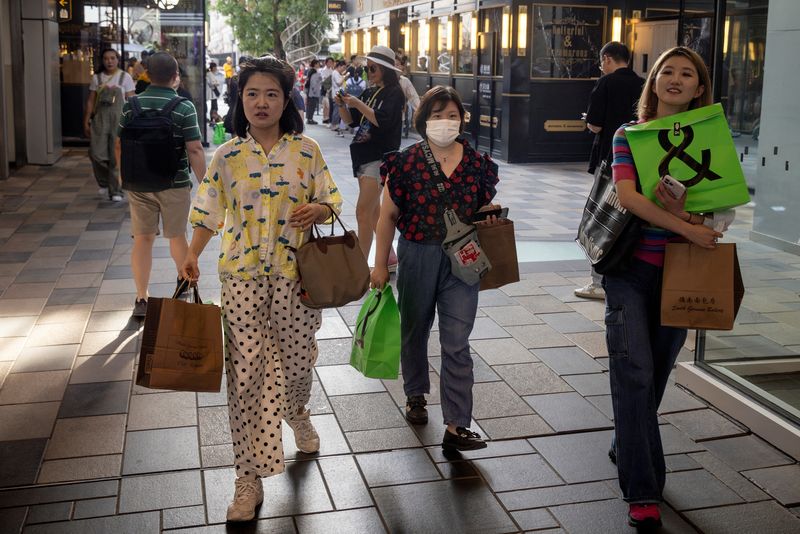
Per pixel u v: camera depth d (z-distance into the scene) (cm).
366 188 698
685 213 329
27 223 948
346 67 2270
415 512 354
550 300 659
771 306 442
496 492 371
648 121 347
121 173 583
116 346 548
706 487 378
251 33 4466
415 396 436
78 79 1723
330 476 383
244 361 342
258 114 332
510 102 1547
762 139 461
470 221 397
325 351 540
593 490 375
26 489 369
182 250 607
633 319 345
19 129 1438
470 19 1728
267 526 343
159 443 413
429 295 402
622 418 347
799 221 432
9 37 1409
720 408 456
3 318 605
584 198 1166
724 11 500
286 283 348
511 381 496
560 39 1541
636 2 1545
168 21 1731
